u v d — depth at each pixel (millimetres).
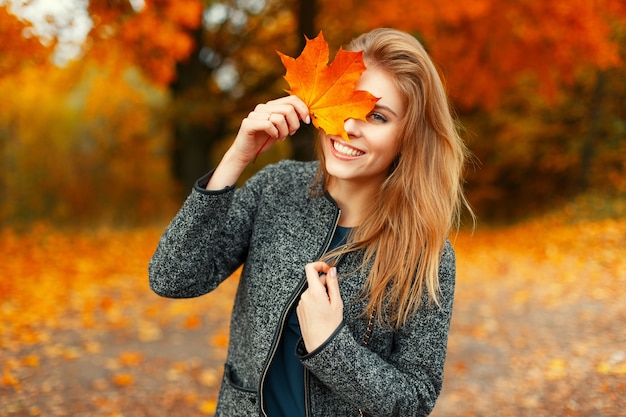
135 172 15102
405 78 1322
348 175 1326
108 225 10703
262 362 1332
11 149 13070
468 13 7312
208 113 10344
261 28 11164
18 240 8344
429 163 1388
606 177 11047
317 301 1227
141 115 13195
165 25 5730
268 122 1264
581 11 7508
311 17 8891
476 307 5438
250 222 1470
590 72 11234
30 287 5477
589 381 3625
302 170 1505
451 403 3566
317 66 1257
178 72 10602
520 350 4312
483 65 8531
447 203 1394
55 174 13562
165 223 11406
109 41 5750
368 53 1349
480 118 13430
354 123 1294
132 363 3807
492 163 13750
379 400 1238
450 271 1371
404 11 7645
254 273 1385
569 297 5418
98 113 12891
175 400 3357
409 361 1340
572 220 9477
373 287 1322
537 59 8281
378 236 1363
